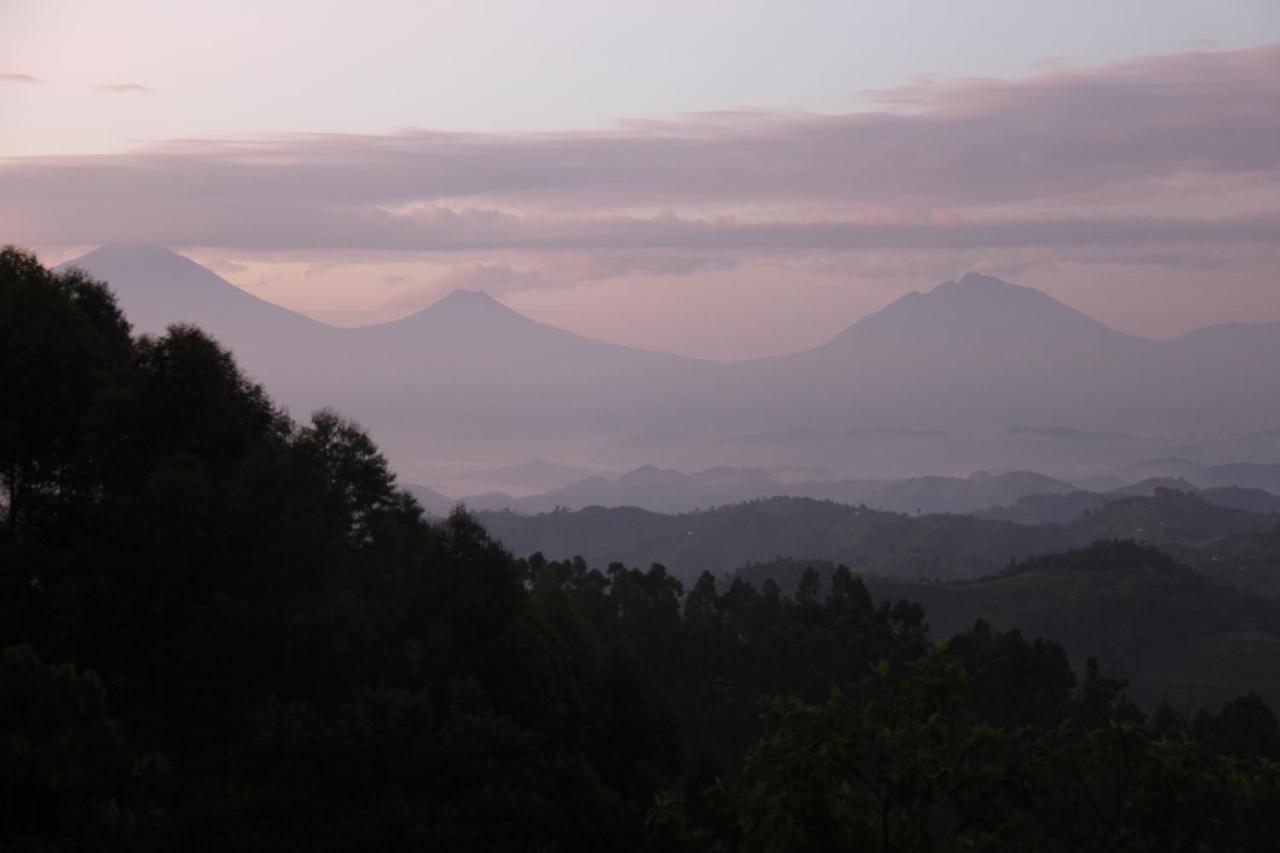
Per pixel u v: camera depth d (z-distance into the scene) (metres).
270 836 34.25
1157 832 15.53
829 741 14.62
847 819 14.66
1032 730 16.09
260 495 45.41
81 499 46.31
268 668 44.75
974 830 15.10
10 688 16.11
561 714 48.94
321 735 38.75
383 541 50.31
